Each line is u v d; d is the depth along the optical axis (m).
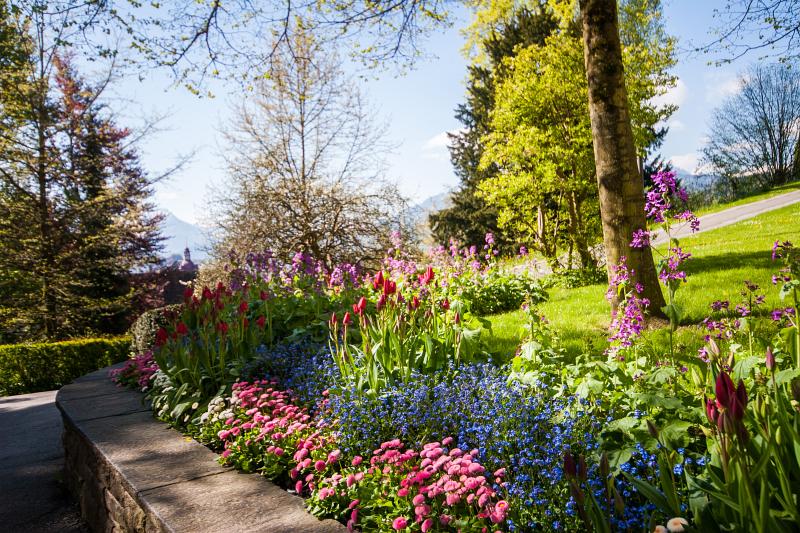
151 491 3.24
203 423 4.50
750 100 36.97
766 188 35.94
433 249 12.26
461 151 27.55
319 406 4.06
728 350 3.83
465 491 2.52
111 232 20.44
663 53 17.39
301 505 3.00
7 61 16.98
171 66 9.09
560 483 2.56
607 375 3.49
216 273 14.99
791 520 1.69
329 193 15.59
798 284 3.18
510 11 23.19
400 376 4.21
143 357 7.24
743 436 1.63
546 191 14.77
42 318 19.14
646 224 7.25
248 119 16.11
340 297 7.82
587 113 14.09
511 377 3.86
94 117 21.92
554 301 10.52
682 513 2.03
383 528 2.66
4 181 18.53
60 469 6.11
